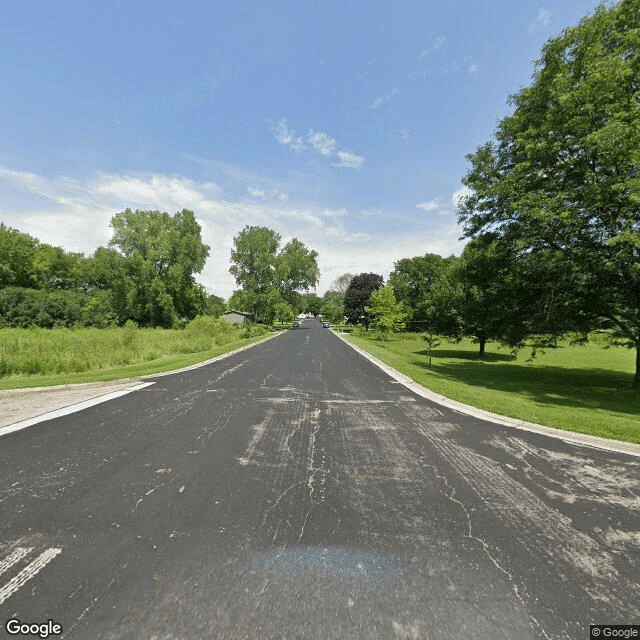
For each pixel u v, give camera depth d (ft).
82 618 6.46
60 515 10.09
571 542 8.95
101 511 10.32
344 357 57.31
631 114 31.22
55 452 15.16
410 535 9.21
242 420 20.34
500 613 6.66
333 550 8.54
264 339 110.42
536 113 42.16
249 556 8.28
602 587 7.36
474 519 10.03
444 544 8.82
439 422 20.13
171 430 18.38
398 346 109.50
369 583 7.43
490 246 48.06
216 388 30.12
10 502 10.87
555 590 7.26
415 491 11.75
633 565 8.05
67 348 52.31
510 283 45.11
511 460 14.55
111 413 21.79
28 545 8.66
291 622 6.39
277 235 204.74
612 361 73.51
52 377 36.58
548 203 34.50
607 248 35.24
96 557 8.21
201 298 183.21
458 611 6.70
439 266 160.56
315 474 13.07
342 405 24.20
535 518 10.11
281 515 10.16
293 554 8.37
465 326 79.71
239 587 7.27
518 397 33.14
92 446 15.93
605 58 34.94
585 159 35.63
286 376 36.94
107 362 47.16
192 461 14.25
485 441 16.90
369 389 29.94
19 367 40.09
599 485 12.28
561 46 39.83
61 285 185.16
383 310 134.92
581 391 38.99
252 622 6.40
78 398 25.98
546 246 40.57
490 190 42.47
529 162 37.99
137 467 13.60
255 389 29.68
